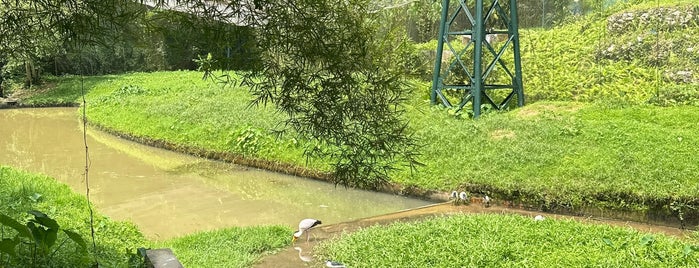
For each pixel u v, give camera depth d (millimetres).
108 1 3062
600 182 8094
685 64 12766
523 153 9227
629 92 12375
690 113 10234
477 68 11617
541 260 5371
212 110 14469
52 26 3088
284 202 9062
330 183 10086
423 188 9078
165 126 14344
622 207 7770
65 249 4754
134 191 9727
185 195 9492
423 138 10227
